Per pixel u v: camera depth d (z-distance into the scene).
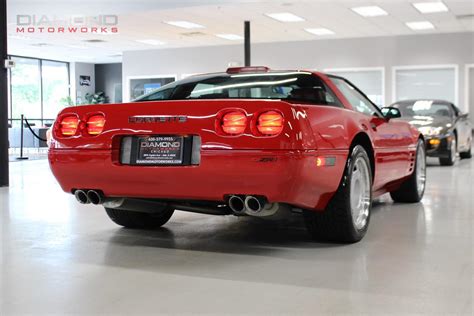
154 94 3.27
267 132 2.38
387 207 4.28
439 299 1.96
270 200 2.44
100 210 4.24
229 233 3.27
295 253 2.71
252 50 19.08
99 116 2.72
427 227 3.42
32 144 14.10
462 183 6.15
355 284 2.16
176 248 2.85
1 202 4.71
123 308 1.88
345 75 18.06
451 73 16.92
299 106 2.48
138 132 2.61
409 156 4.11
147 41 18.17
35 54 21.09
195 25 14.78
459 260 2.55
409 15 13.69
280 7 12.31
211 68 19.77
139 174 2.61
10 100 21.44
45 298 1.99
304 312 1.82
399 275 2.29
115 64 24.73
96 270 2.40
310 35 17.12
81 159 2.74
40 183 6.45
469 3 12.27
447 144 8.66
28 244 2.96
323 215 2.84
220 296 2.01
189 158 2.52
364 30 16.20
